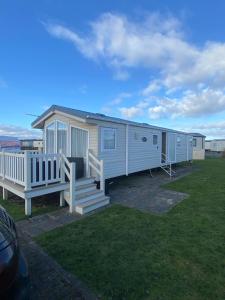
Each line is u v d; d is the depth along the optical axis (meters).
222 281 2.81
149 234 4.24
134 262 3.24
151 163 11.49
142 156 10.57
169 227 4.59
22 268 2.01
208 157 26.86
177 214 5.40
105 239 4.01
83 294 2.54
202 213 5.48
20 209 5.74
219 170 14.04
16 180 5.73
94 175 7.38
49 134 8.72
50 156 5.70
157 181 10.02
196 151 24.38
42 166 5.59
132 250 3.60
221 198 6.91
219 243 3.87
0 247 1.83
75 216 5.26
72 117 7.32
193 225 4.70
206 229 4.48
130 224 4.75
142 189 8.30
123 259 3.32
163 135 13.30
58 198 6.61
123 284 2.73
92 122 7.19
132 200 6.74
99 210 5.73
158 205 6.20
